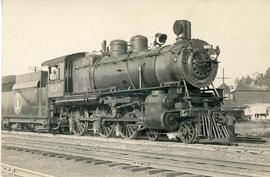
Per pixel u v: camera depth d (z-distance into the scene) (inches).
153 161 348.2
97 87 652.1
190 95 520.1
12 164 386.0
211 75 533.0
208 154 405.4
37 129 766.5
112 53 634.2
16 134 733.9
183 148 448.8
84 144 514.0
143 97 565.6
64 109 716.7
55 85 714.2
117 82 601.0
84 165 365.1
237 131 780.0
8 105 901.8
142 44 604.1
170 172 305.0
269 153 400.8
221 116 483.5
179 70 502.3
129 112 574.6
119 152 419.8
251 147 446.0
